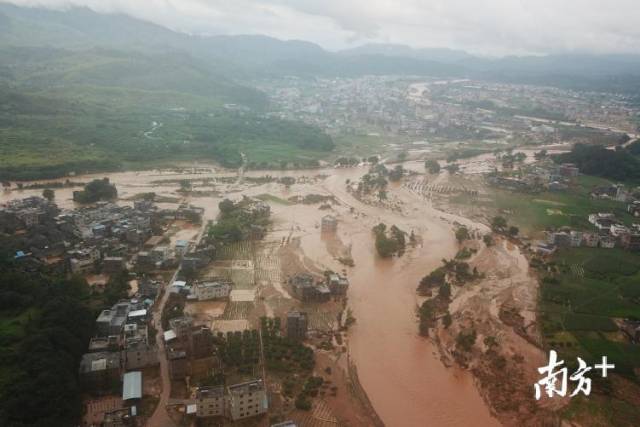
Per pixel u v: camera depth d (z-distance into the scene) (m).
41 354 187.62
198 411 183.62
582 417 198.12
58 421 168.75
